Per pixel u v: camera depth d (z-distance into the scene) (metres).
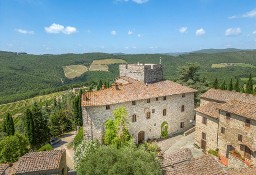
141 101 46.50
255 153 32.88
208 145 41.06
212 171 23.48
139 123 46.78
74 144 53.53
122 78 57.53
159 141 48.38
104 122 43.16
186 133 50.31
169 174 23.30
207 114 40.41
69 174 37.75
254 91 70.25
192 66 70.50
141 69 53.97
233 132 36.03
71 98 113.44
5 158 44.59
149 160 23.89
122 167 22.58
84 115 42.53
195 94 66.56
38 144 58.38
